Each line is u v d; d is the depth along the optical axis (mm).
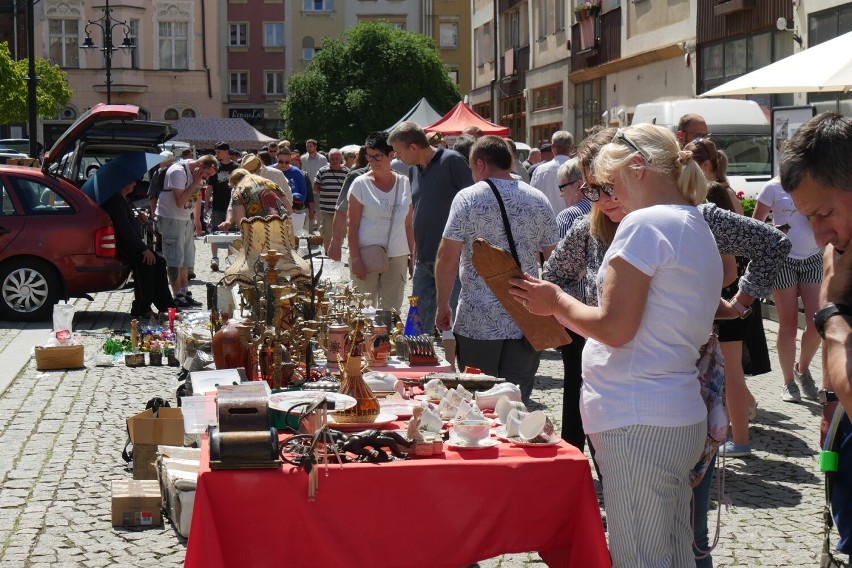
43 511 5879
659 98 27312
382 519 3742
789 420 8070
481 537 3807
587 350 3775
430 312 9195
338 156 19453
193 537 3602
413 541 3766
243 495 3656
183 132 49844
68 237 12828
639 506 3607
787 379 8703
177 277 14422
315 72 54000
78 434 7516
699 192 3656
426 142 9023
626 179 3672
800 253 8602
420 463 3773
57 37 59188
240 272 6152
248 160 9812
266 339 5199
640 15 28359
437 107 54188
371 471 3725
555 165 13273
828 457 3002
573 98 34969
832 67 9336
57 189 12984
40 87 40125
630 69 29422
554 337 3963
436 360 6039
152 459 6152
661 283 3529
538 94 39219
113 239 13047
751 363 7312
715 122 20031
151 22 60812
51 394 8859
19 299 12820
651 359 3568
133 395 8836
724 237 5344
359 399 4352
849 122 2773
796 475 6680
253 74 67062
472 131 14672
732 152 20062
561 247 5297
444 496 3773
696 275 3537
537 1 38844
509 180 6168
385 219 9367
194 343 8633
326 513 3711
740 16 22453
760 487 6438
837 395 2676
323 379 5332
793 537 5605
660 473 3576
